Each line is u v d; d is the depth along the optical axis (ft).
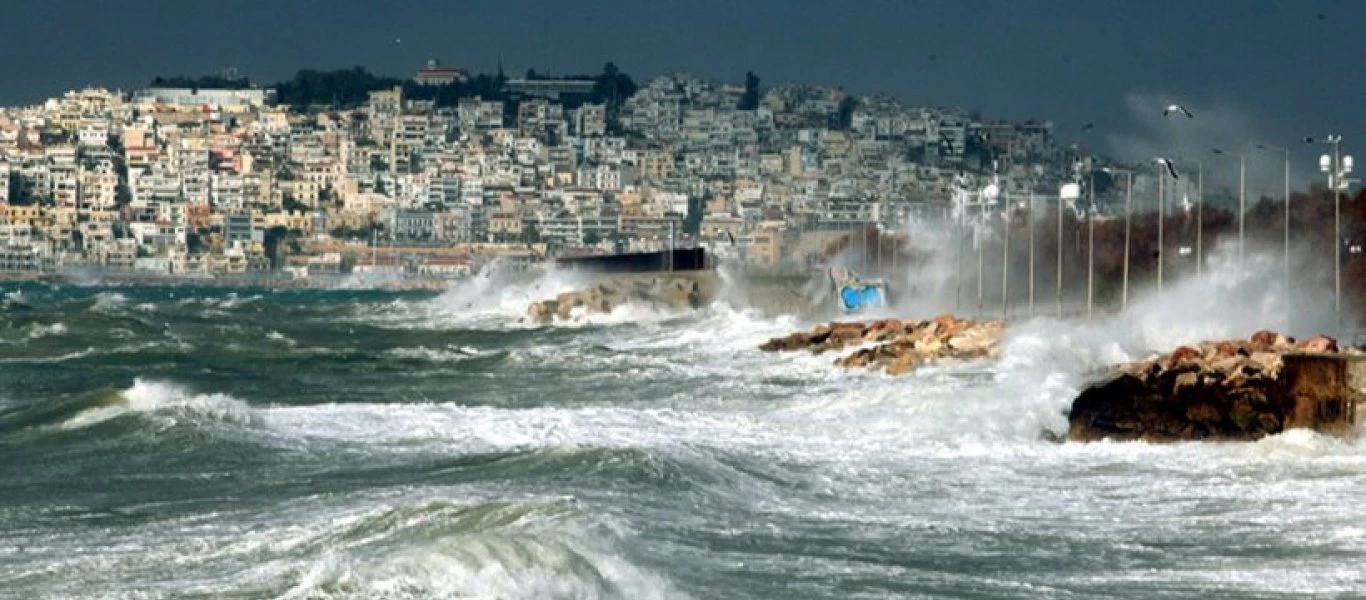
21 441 547.08
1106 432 551.18
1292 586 360.89
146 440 538.06
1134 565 378.53
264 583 333.62
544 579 325.42
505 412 607.78
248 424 566.36
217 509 422.00
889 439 556.92
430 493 435.94
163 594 329.72
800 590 349.82
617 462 471.21
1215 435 540.52
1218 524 422.00
